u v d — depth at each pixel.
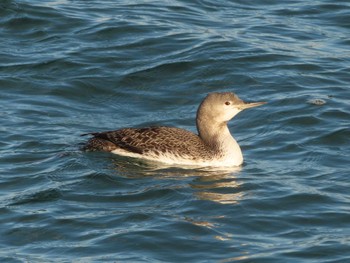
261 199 14.67
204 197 14.75
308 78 19.97
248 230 13.66
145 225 13.72
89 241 13.28
